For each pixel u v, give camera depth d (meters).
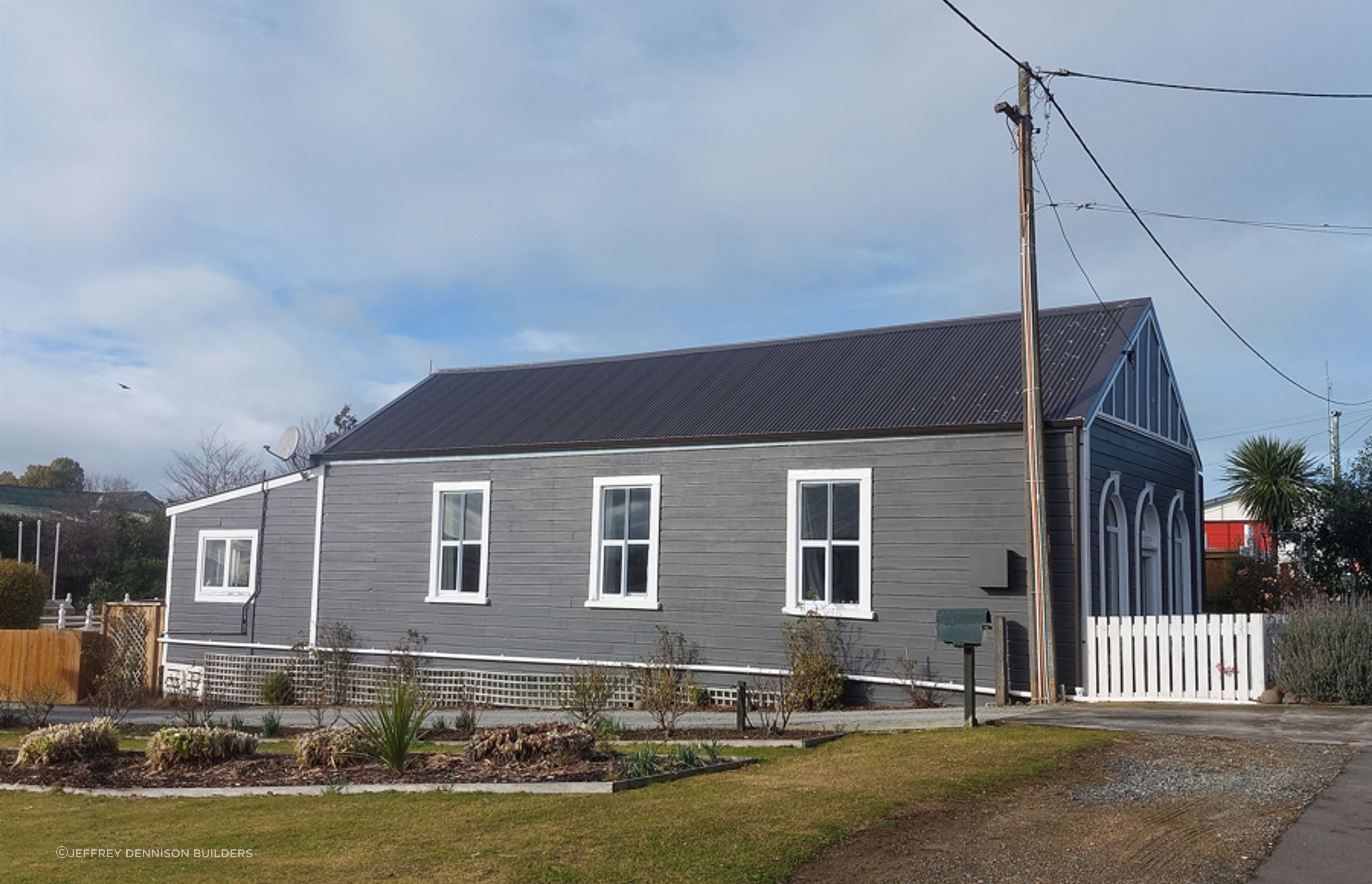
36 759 12.17
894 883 6.76
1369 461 26.02
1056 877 6.84
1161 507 20.88
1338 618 15.04
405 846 7.81
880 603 17.56
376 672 22.36
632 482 20.17
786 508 18.58
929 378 19.28
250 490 24.58
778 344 22.94
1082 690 16.09
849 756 11.12
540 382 24.59
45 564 60.19
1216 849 7.37
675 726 14.51
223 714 19.44
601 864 7.16
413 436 23.28
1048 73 16.64
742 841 7.65
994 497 16.86
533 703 20.66
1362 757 10.52
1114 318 19.70
